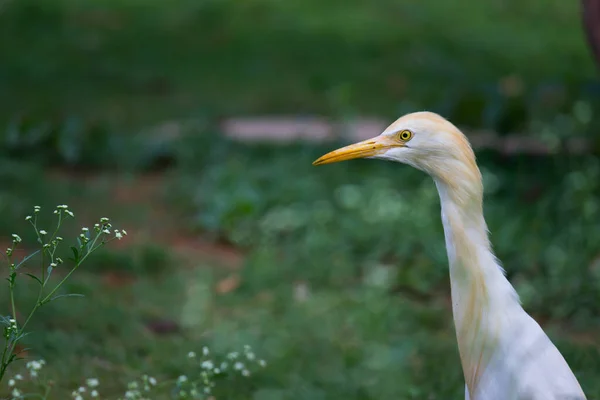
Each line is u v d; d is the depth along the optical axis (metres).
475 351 5.90
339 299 10.22
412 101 18.58
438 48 23.58
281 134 16.17
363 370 8.42
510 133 14.96
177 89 20.27
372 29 25.50
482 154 14.82
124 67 21.83
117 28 25.09
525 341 5.75
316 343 9.07
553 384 5.62
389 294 10.58
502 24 27.14
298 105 19.05
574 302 10.13
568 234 11.51
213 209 12.56
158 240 12.18
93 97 19.33
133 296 10.10
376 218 12.01
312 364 8.54
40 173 13.91
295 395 7.80
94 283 10.16
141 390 7.65
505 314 5.83
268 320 9.62
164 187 13.90
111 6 27.06
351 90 19.55
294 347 8.87
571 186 12.57
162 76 21.28
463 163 5.93
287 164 14.01
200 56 23.02
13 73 20.88
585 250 11.16
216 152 14.54
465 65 21.98
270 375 8.19
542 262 11.03
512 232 11.66
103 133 15.46
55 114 17.08
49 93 19.47
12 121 15.42
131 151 15.03
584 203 11.94
